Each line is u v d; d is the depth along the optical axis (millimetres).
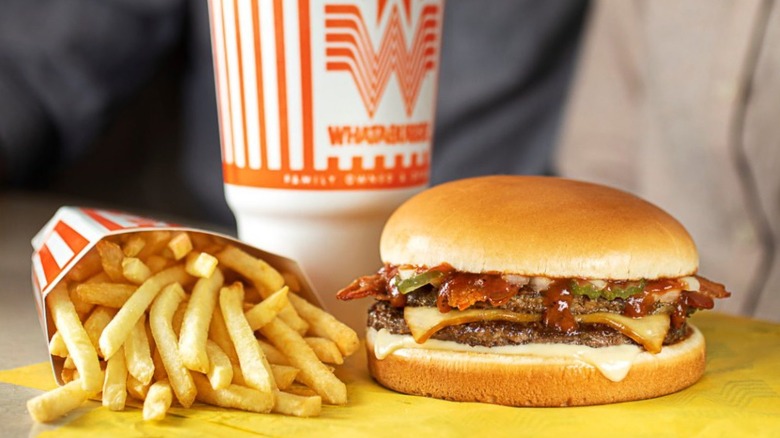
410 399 518
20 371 548
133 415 499
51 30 1163
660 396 517
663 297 519
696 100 858
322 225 591
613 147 991
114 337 499
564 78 1164
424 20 593
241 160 593
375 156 585
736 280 847
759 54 806
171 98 1369
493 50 1159
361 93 578
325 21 570
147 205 1391
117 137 1369
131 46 1191
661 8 882
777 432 484
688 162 880
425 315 519
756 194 830
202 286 532
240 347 509
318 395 516
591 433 481
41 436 479
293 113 577
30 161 1233
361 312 602
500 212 515
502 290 504
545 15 1132
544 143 1176
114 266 530
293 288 575
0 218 1052
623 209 521
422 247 519
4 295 696
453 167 1217
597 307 510
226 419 495
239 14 579
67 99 1191
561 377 503
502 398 508
